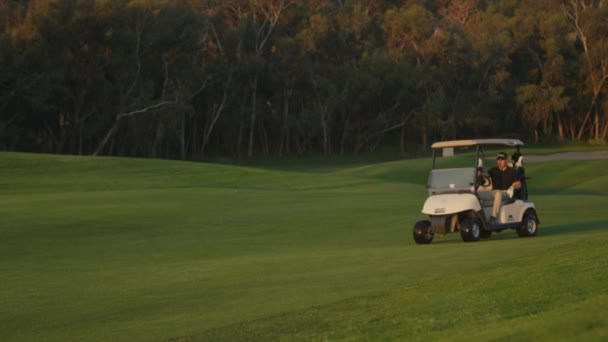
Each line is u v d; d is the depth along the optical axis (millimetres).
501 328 11062
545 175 74812
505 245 22781
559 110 136500
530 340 10234
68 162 65750
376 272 18766
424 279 16906
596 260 15664
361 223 33844
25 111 106375
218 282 19078
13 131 105562
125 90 111312
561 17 138375
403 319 12875
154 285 19250
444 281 16078
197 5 125438
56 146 113000
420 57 137750
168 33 110688
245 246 28031
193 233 32125
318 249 26266
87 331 14367
